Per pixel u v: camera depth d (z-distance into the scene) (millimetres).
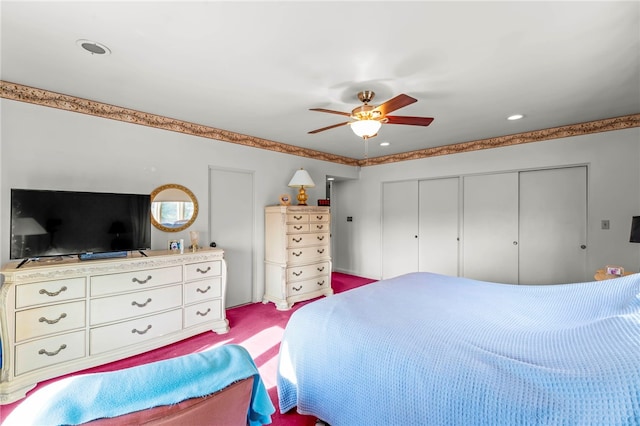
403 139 4180
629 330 1161
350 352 1515
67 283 2244
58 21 1582
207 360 893
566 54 1909
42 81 2344
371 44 1808
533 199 3883
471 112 3021
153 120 3154
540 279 3834
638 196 3141
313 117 3203
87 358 2326
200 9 1486
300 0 1420
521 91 2498
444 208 4691
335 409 1546
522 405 1004
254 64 2057
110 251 2586
